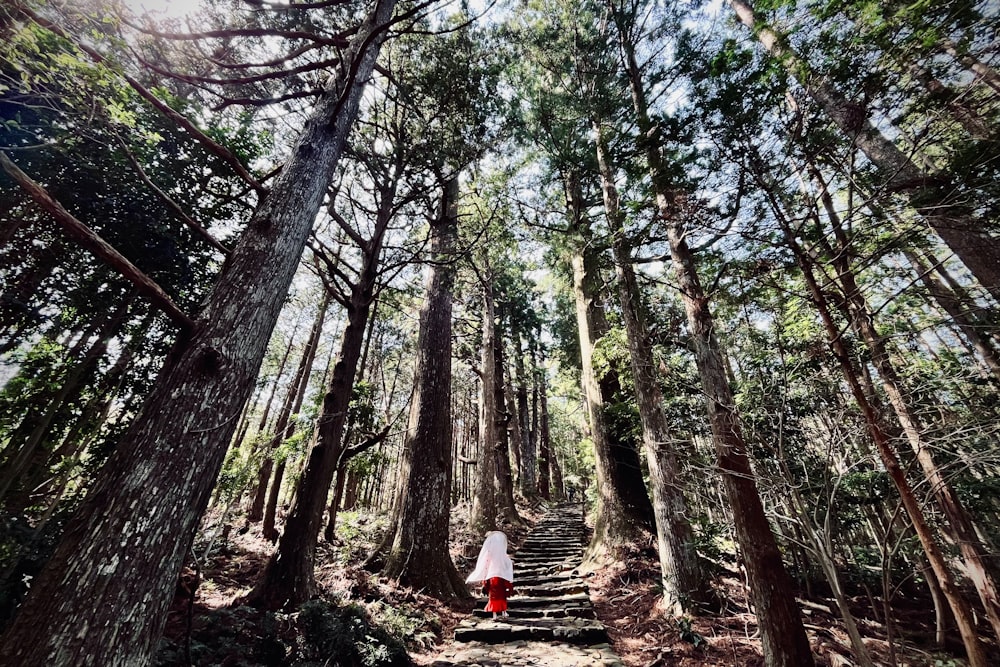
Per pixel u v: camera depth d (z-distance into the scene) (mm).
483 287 13164
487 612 5965
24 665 1801
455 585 6820
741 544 3828
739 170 3729
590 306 10023
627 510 8562
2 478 4242
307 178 3920
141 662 2125
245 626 4074
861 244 3359
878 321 4723
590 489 14625
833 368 3357
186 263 5941
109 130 3887
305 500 5301
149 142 4020
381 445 10266
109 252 2471
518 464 21188
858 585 6773
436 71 6066
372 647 4012
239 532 9414
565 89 8219
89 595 2010
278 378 15875
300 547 5035
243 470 6680
